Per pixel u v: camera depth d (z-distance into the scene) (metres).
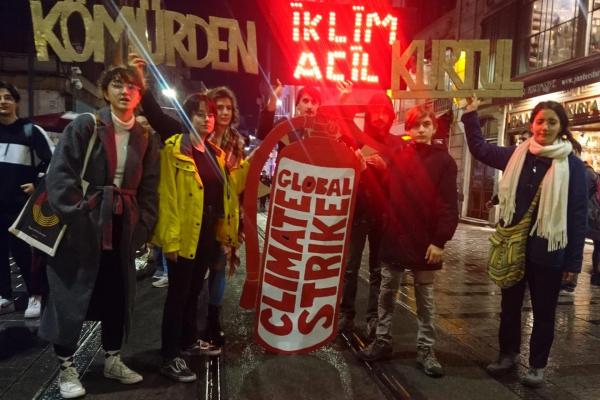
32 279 4.09
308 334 3.14
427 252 3.20
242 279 5.87
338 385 3.05
